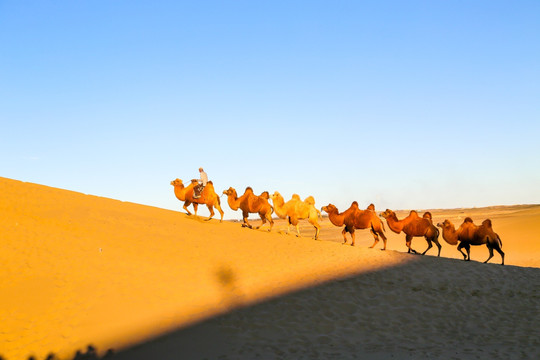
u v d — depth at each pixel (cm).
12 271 1248
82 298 1134
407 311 1243
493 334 1128
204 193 2294
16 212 1808
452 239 1786
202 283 1320
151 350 917
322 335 1059
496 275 1577
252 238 1961
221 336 998
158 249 1608
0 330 971
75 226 1741
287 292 1286
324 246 1875
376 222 1858
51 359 877
